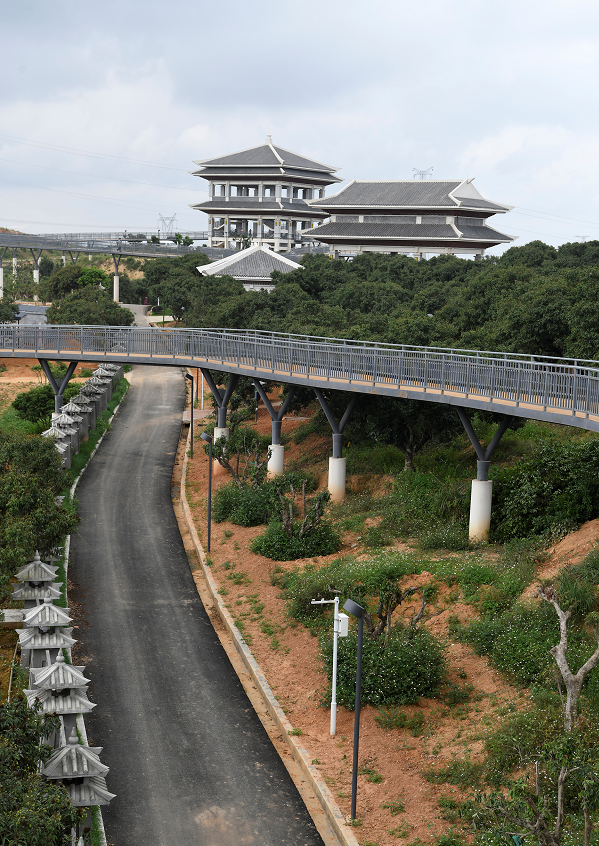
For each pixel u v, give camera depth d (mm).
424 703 20594
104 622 27375
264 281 91938
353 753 17688
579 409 24375
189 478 45500
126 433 56531
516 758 17109
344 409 38688
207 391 72812
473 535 29016
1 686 22391
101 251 131375
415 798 17266
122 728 20984
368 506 34188
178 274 109750
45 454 27328
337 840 16797
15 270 155125
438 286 73188
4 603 27766
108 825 17219
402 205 105062
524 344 38062
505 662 20859
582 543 24875
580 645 19844
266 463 40000
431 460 38375
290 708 21719
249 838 16906
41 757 14961
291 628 26031
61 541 26203
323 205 108375
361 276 85625
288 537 31766
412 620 22359
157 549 34688
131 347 48375
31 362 81125
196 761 19625
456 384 29422
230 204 146875
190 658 25016
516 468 30547
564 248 84312
